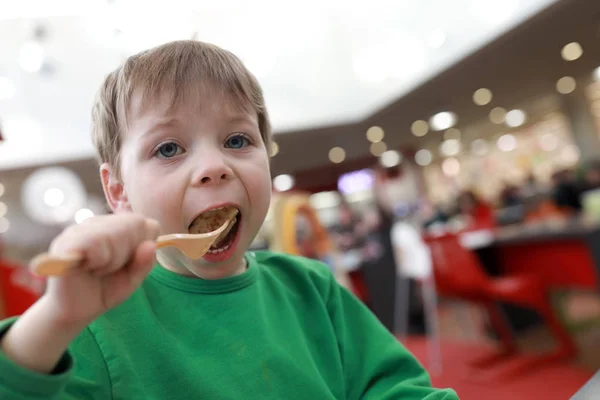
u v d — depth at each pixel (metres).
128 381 0.48
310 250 2.69
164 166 0.53
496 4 5.03
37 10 4.36
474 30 5.35
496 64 5.97
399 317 3.71
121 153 0.57
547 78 7.20
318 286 0.76
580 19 4.96
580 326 3.04
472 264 2.55
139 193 0.53
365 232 4.90
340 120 7.01
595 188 5.63
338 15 6.36
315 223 2.54
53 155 5.59
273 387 0.56
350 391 0.68
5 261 1.72
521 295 2.50
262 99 0.69
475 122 9.41
